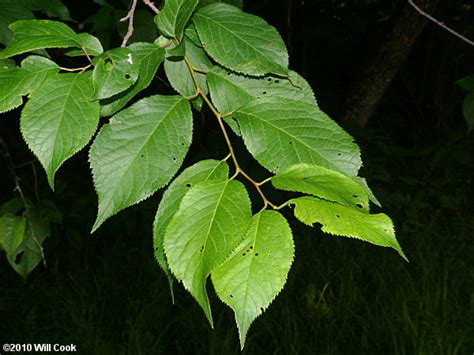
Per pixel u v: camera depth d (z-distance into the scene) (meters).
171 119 1.02
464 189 6.62
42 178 5.77
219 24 1.15
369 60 6.75
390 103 8.73
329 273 4.84
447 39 7.70
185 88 1.20
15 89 0.96
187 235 0.87
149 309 4.52
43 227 3.01
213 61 1.20
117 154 0.98
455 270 4.95
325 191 0.93
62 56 2.26
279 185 0.95
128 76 0.98
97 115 0.96
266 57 1.12
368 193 1.01
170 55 1.16
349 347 4.07
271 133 1.03
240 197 0.91
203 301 0.82
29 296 4.90
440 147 6.94
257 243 0.86
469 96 2.15
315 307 4.38
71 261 5.36
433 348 3.79
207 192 0.92
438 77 7.95
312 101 1.15
